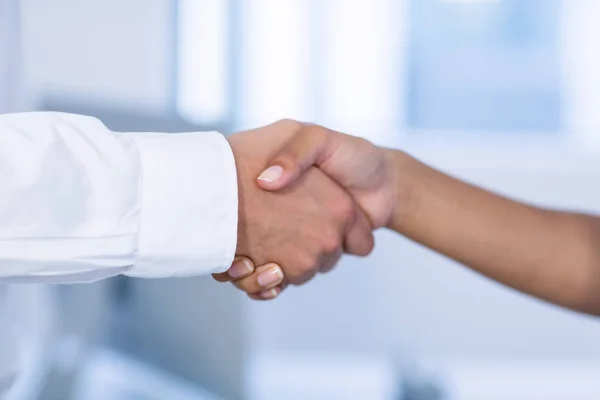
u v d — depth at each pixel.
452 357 2.02
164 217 0.54
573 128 1.96
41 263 0.50
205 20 1.85
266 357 1.99
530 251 0.76
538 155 1.97
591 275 0.75
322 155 0.73
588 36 1.93
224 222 0.56
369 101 1.95
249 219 0.68
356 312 2.00
